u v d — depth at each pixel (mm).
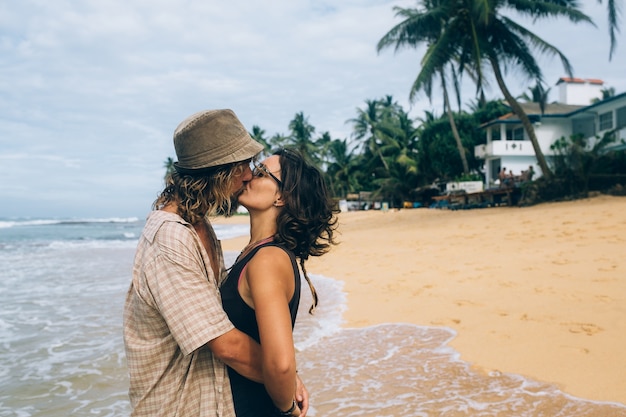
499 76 22453
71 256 16266
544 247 9383
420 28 25078
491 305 5754
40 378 4082
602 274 6715
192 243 1501
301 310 6297
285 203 1673
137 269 1526
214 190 1563
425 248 11352
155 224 1516
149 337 1527
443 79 32938
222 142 1552
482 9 20812
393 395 3484
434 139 38281
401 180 39281
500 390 3469
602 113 29734
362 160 51812
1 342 5148
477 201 26141
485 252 9672
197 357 1539
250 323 1542
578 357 3936
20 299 7742
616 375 3551
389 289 7219
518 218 14633
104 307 7043
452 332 4902
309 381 3828
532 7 22406
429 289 6941
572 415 3041
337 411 3262
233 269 1610
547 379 3598
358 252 11930
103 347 4957
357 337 4965
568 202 18781
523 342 4395
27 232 41000
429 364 4062
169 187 1641
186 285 1430
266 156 1746
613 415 3016
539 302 5656
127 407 3518
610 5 16750
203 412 1516
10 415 3357
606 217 12039
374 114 48625
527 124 22062
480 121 37500
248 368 1468
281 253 1558
